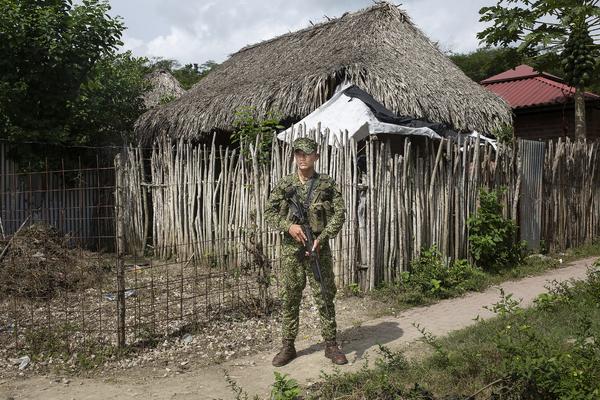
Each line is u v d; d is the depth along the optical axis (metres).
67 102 10.60
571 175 10.81
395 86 9.59
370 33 11.15
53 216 10.26
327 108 8.91
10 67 9.59
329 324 4.85
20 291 6.87
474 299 6.97
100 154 11.26
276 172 7.91
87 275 7.75
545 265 9.03
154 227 9.91
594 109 16.70
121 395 4.28
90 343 5.26
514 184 9.28
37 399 4.23
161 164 9.75
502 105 11.72
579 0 12.52
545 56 14.12
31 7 9.81
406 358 4.77
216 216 8.70
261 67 13.10
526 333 4.27
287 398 3.80
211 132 11.40
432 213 7.82
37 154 10.34
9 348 5.21
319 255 4.80
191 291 7.20
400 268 7.36
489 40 13.50
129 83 13.08
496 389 3.78
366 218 7.11
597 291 6.24
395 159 7.38
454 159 8.21
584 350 3.98
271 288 7.08
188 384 4.48
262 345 5.38
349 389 4.08
